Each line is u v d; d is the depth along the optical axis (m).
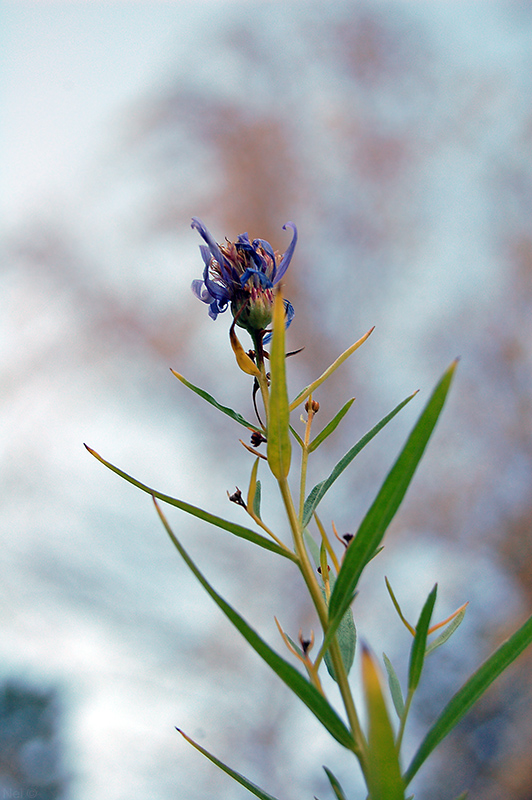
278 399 0.50
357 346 0.52
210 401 0.52
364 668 0.45
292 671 0.48
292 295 2.64
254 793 0.50
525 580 2.03
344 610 0.49
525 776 1.75
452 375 0.47
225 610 0.47
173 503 0.50
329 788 1.97
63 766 1.82
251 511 0.50
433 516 2.20
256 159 2.73
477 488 2.21
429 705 1.90
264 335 0.54
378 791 0.45
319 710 0.48
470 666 1.93
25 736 1.80
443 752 1.88
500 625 2.00
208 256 0.54
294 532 0.50
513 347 2.42
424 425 0.48
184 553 0.47
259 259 0.54
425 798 1.84
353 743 0.48
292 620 2.38
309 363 2.56
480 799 1.77
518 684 1.87
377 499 0.48
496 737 1.84
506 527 2.13
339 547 1.40
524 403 2.33
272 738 2.15
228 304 0.54
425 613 0.49
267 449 0.51
